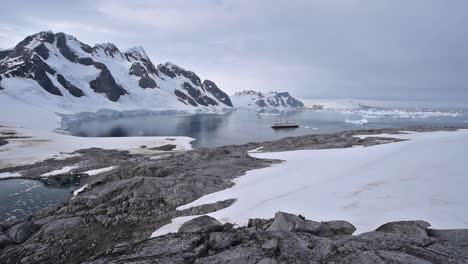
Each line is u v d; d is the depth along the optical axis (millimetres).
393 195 16219
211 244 10711
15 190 31281
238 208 17281
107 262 9719
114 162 41875
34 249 15406
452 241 10062
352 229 12594
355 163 25250
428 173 19344
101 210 19672
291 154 34250
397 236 10344
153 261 9266
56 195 29719
